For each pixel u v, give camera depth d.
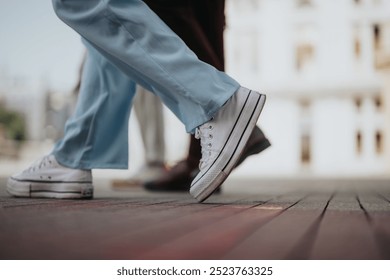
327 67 23.34
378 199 2.49
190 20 2.34
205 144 1.95
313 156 23.58
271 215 1.52
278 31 23.59
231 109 1.90
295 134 23.66
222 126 1.91
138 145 20.41
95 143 2.35
